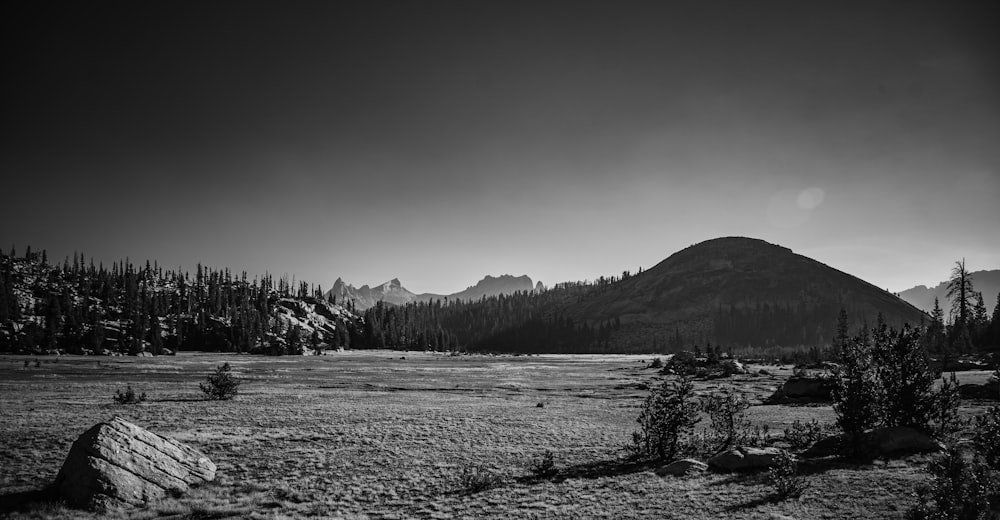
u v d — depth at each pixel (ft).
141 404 157.89
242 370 347.97
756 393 202.49
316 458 95.91
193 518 65.31
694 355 381.60
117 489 68.28
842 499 58.13
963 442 78.18
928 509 41.81
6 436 103.76
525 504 68.33
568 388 240.53
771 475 66.80
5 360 398.62
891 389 84.17
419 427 125.90
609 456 96.37
